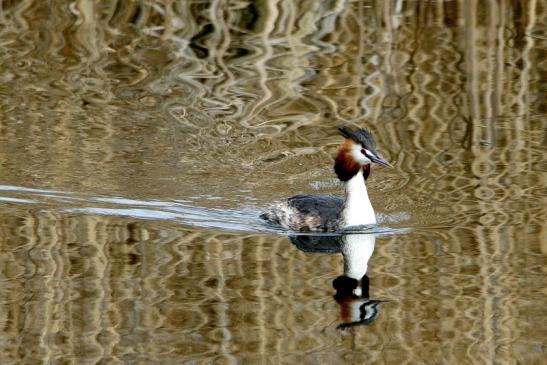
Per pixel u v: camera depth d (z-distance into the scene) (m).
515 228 14.31
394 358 10.84
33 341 11.23
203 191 15.73
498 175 16.12
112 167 16.17
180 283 12.66
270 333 11.40
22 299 12.12
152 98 18.52
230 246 13.91
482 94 18.73
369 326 11.59
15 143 16.73
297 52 20.02
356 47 20.20
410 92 18.81
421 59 19.88
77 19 20.95
